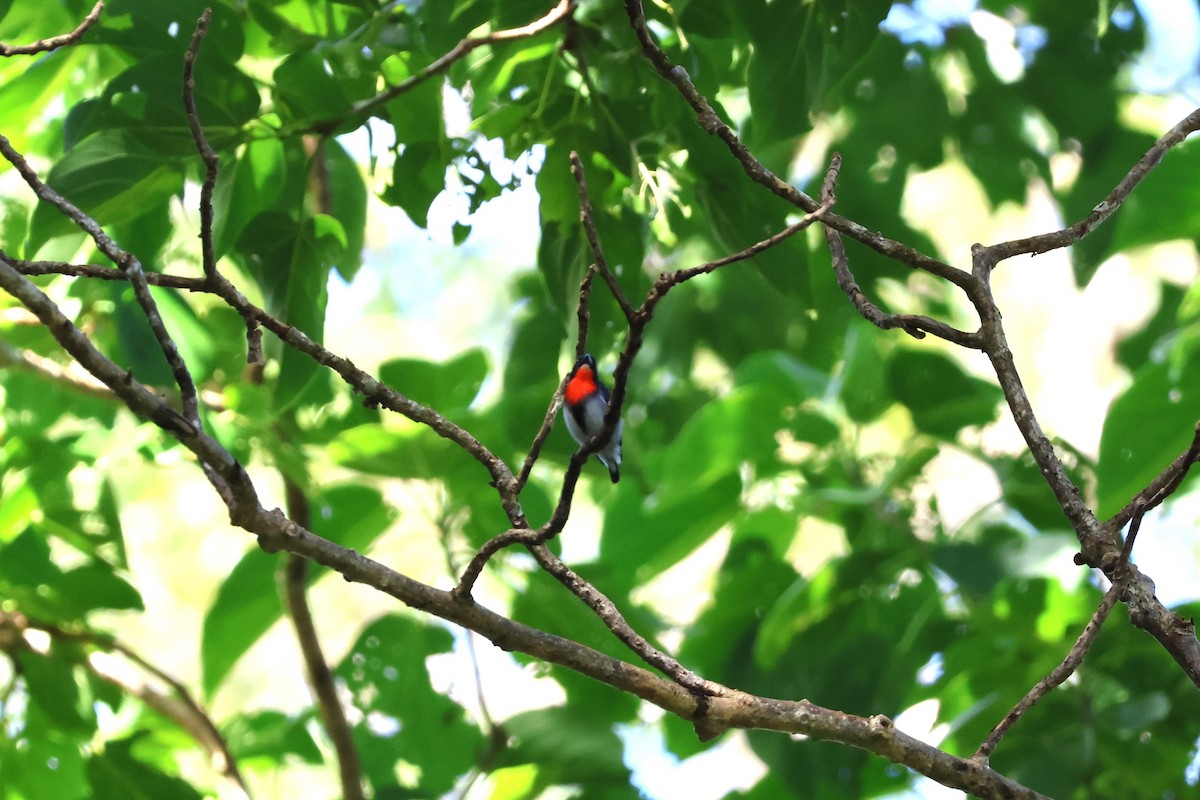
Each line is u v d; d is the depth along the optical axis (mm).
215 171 4516
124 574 9164
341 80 6504
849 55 6656
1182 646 4387
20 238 8125
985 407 8992
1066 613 8008
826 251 11672
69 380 7883
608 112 6836
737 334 13508
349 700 8734
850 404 9094
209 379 8094
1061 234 5219
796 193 5043
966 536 8586
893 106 11602
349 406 8461
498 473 5004
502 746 8016
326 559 4504
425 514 8078
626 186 6961
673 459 8852
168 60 6227
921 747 4664
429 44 6254
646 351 13625
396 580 4578
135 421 8266
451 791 8750
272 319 4832
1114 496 7141
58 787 8664
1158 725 7980
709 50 7766
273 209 7062
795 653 8516
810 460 9328
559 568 4797
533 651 4641
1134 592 4543
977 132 12031
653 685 4668
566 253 7227
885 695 8133
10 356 7828
